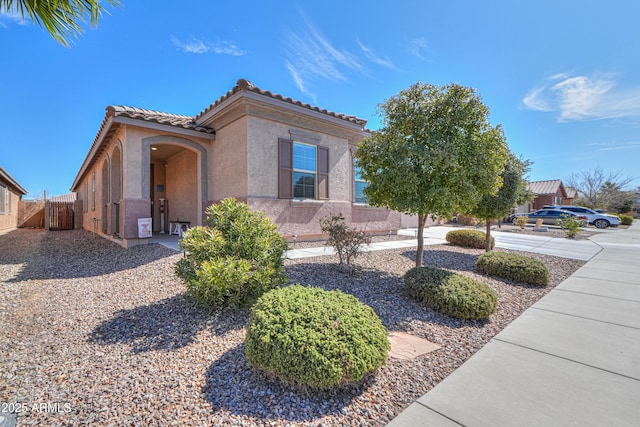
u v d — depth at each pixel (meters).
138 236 9.19
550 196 34.56
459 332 4.10
